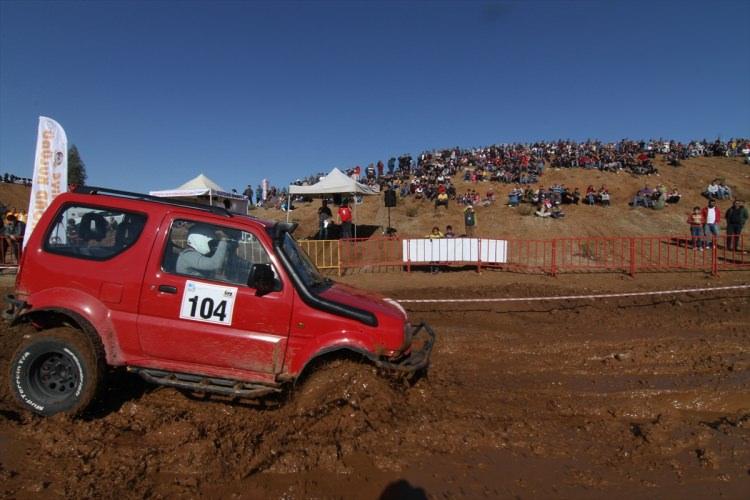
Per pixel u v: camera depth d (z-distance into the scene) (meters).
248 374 4.68
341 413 4.55
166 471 3.79
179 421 4.46
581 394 5.73
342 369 4.73
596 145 41.88
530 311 10.90
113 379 5.16
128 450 4.00
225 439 4.19
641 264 16.69
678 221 23.94
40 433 4.25
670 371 6.59
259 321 4.65
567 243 20.27
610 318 10.25
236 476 3.73
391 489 3.66
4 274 14.33
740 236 16.48
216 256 4.76
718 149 39.88
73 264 4.65
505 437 4.54
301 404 4.63
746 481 3.91
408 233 23.02
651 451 4.36
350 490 3.62
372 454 4.10
